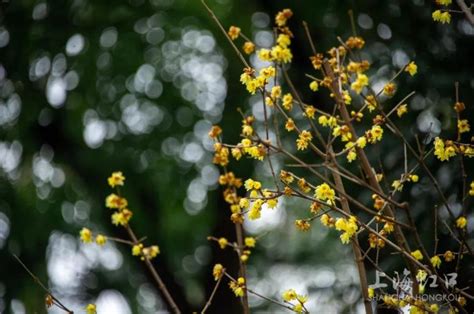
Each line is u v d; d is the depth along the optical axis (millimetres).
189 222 9555
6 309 8477
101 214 9141
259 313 12281
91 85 8805
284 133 6887
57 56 8352
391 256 5441
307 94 7434
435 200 5523
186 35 9227
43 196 8672
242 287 3223
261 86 2887
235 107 9031
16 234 8570
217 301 9672
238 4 8828
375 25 6941
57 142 9000
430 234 5340
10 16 7953
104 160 8961
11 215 8578
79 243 8898
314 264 11203
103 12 8453
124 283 9445
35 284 8500
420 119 5984
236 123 9008
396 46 6617
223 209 9273
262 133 7750
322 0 7723
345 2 7129
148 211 9547
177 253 10031
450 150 3055
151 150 9047
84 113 8953
